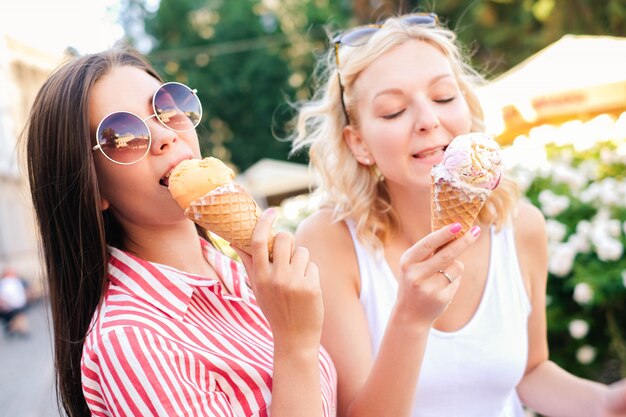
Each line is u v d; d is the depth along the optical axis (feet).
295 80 89.76
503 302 7.03
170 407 4.15
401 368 5.25
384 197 7.43
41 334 40.16
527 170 16.49
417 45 6.70
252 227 4.56
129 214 5.09
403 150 6.57
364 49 6.77
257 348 5.14
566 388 7.29
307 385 4.48
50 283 5.06
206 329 4.92
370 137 6.80
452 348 6.77
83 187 4.68
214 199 4.46
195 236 5.66
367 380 5.59
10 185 63.05
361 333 6.72
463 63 8.18
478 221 7.19
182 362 4.41
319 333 4.57
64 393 5.14
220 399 4.48
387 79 6.56
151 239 5.29
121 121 4.70
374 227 7.17
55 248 4.99
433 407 6.81
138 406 4.17
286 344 4.50
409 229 7.35
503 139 23.41
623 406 6.59
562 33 40.88
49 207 4.89
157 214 5.03
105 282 4.92
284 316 4.43
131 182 4.83
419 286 4.94
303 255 4.50
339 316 6.74
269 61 88.63
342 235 7.24
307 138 8.52
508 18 46.29
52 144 4.76
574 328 12.62
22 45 40.42
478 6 46.83
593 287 12.26
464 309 7.04
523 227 7.49
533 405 7.64
